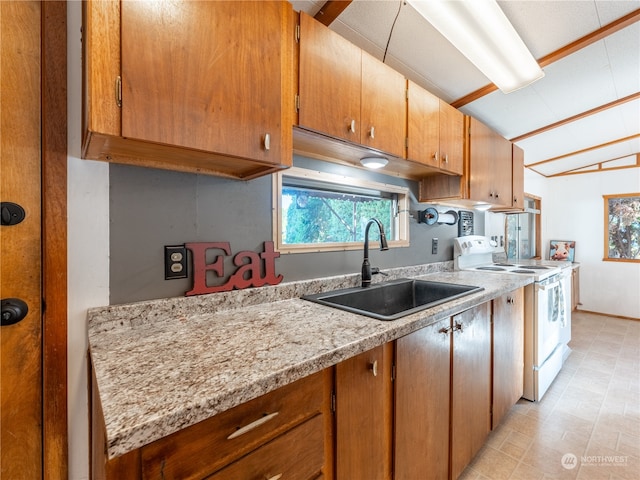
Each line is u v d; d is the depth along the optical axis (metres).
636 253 4.09
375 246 1.85
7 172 0.82
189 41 0.78
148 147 0.80
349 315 1.11
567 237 4.66
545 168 4.36
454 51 1.67
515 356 1.93
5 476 0.82
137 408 0.51
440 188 2.06
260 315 1.11
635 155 4.04
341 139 1.22
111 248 0.96
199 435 0.57
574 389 2.23
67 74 0.88
